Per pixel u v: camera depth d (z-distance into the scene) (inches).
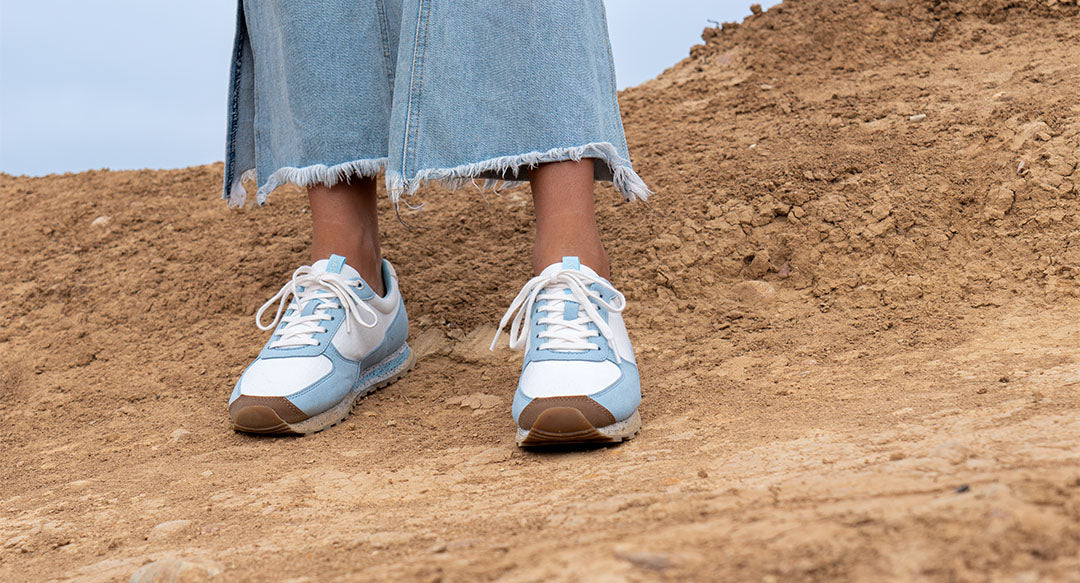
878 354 81.4
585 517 43.9
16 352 115.6
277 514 57.6
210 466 73.6
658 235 113.8
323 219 88.1
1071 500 30.9
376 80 83.4
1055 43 142.4
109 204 159.9
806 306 96.1
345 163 83.5
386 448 74.5
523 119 74.0
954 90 131.6
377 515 54.1
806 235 105.3
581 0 74.5
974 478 37.4
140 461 78.0
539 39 73.2
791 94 149.8
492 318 105.9
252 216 147.0
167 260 135.7
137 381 103.7
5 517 65.1
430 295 112.7
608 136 76.7
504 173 83.7
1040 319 82.0
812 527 32.8
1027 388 61.6
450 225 131.0
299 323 83.7
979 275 93.7
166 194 162.4
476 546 40.8
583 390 65.6
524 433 67.2
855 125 127.0
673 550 32.7
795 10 181.6
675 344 93.4
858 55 159.2
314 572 41.8
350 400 86.3
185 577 42.5
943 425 54.5
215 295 122.6
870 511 33.8
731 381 80.7
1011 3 160.4
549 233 75.6
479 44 73.9
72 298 128.1
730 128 142.0
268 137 90.0
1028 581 25.9
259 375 81.4
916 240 100.2
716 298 101.6
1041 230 97.0
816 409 67.4
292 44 81.8
